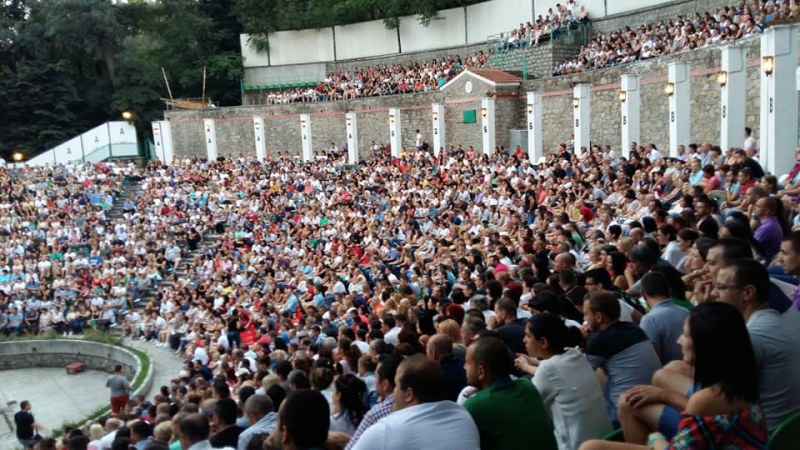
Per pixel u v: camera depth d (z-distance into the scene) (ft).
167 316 85.56
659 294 19.19
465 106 129.59
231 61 193.06
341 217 99.91
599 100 103.65
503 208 71.51
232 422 24.41
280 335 55.42
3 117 187.01
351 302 55.42
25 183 140.15
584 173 74.08
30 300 97.04
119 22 196.85
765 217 26.81
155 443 24.38
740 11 85.76
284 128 163.43
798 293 17.99
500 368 14.64
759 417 10.94
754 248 25.80
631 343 17.04
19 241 113.50
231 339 67.56
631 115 93.86
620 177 63.05
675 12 110.01
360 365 25.68
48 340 90.38
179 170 151.94
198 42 199.93
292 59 185.88
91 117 201.05
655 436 12.99
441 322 26.20
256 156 166.40
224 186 136.98
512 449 13.84
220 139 170.30
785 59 56.70
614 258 28.86
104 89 196.95
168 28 197.57
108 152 186.70
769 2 78.23
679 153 68.08
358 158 152.87
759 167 46.44
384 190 106.73
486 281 36.73
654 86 91.20
